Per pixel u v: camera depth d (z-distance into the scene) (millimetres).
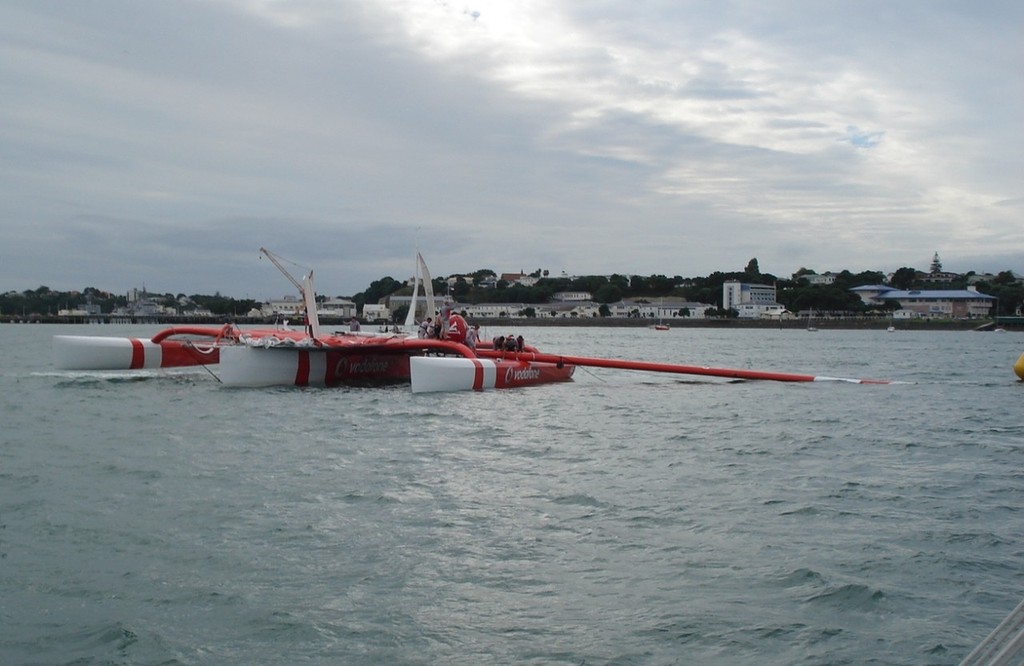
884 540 8172
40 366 29922
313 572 7051
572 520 8742
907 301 155250
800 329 141250
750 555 7629
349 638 5816
